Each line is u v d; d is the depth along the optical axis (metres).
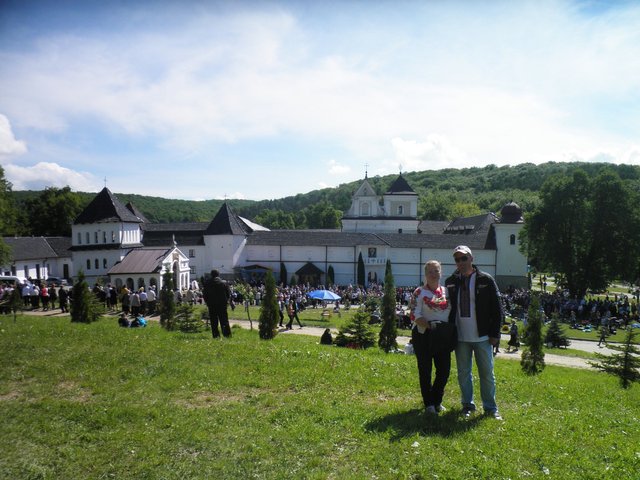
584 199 63.69
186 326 24.48
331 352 15.02
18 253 79.31
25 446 7.68
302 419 8.48
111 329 19.00
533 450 7.32
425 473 6.52
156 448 7.50
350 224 99.62
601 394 13.81
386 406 9.23
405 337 36.19
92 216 69.12
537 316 20.83
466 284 8.88
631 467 6.93
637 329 44.34
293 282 75.50
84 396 9.97
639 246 60.59
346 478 6.41
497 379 13.52
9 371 11.56
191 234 87.88
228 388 10.46
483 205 181.62
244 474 6.62
